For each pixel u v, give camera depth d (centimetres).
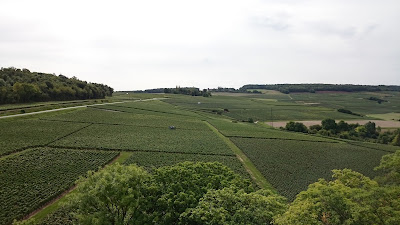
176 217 2905
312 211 2284
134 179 3042
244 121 14238
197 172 3656
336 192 2427
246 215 2512
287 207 2792
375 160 7194
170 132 9519
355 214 2122
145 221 2789
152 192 3094
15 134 7500
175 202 2873
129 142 7769
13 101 11950
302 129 11956
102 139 7856
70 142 7250
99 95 19850
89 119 10450
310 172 6200
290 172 6156
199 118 13300
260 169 6269
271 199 2764
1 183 4628
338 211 2302
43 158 5925
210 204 2662
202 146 7856
